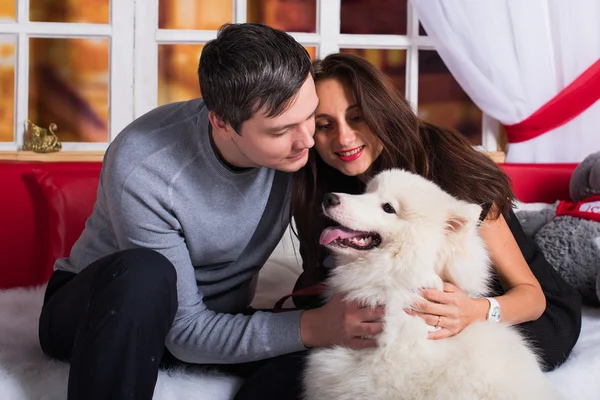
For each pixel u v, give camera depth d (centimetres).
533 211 297
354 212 172
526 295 185
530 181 328
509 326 175
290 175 200
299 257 282
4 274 286
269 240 199
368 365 162
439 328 165
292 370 178
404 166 199
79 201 288
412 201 172
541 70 334
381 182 182
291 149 164
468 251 170
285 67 154
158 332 153
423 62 359
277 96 154
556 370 194
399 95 197
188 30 339
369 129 195
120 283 150
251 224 188
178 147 175
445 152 199
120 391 145
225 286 198
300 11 350
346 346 168
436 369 158
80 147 334
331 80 193
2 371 180
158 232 174
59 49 331
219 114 161
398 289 166
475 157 199
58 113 335
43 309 186
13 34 326
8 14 327
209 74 159
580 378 190
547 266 215
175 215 176
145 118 183
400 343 162
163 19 340
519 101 336
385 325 163
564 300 203
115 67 333
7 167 289
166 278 156
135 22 334
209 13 343
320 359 168
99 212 194
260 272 270
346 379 163
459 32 329
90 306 152
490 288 192
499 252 192
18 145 328
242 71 153
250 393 174
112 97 334
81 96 336
